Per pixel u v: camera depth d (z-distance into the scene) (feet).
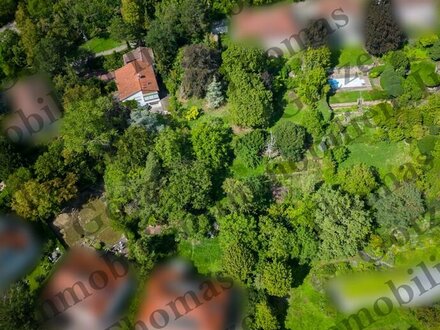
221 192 285.43
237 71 304.09
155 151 278.46
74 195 282.15
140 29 350.23
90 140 285.64
